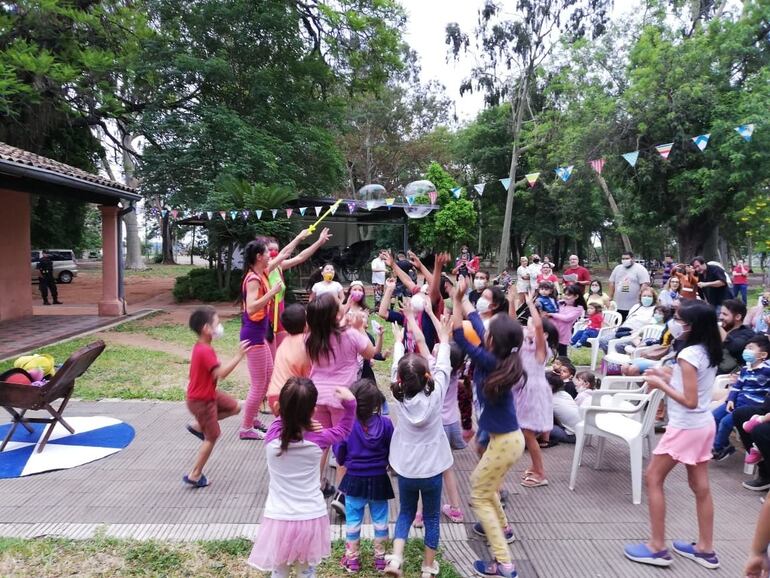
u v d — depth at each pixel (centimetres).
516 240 4103
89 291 2159
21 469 459
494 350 330
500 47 2633
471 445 553
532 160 2730
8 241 1286
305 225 1880
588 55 2064
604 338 876
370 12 2077
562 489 453
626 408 479
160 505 402
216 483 441
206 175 1664
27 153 1117
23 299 1351
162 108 1761
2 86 1303
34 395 482
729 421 507
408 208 661
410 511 323
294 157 1900
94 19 1570
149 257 5369
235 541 352
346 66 2155
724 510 419
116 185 1270
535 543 365
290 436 276
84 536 356
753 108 1490
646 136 1767
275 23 1744
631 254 942
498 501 355
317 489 288
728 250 4038
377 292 1512
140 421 590
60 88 1622
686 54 1664
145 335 1140
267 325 527
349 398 312
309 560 278
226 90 1833
